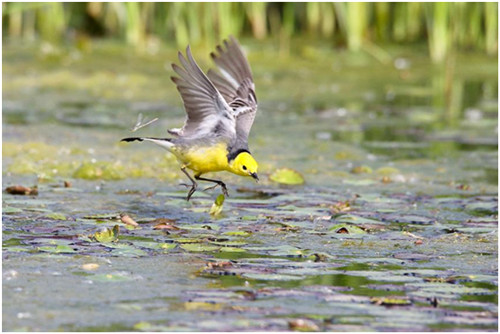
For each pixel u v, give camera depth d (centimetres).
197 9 2659
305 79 2372
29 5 2191
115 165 1415
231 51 1081
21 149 1519
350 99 2141
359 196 1284
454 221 1162
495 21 2748
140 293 843
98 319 770
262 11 2834
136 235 1053
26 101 1970
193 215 1159
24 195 1234
